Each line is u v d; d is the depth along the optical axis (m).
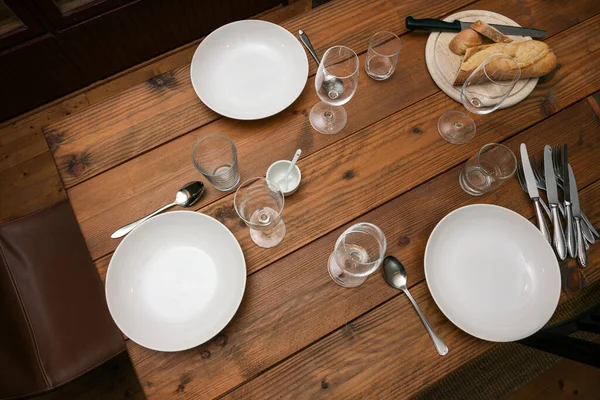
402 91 1.01
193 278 0.84
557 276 0.81
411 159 0.95
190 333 0.79
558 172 0.94
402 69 1.02
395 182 0.93
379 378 0.79
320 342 0.81
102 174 0.92
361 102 0.99
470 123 0.99
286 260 0.86
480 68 0.90
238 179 0.92
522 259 0.85
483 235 0.87
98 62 1.81
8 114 1.83
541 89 1.02
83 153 0.93
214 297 0.82
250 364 0.79
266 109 0.97
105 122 0.95
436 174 0.94
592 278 0.88
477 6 1.09
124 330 0.77
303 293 0.84
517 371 1.53
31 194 1.77
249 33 1.01
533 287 0.83
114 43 1.76
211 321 0.80
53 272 1.13
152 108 0.97
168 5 1.72
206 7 1.83
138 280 0.83
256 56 1.01
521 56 0.97
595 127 1.00
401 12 1.08
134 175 0.92
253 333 0.81
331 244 0.88
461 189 0.93
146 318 0.80
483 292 0.84
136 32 1.77
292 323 0.82
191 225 0.84
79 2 1.54
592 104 1.02
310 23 1.05
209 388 0.78
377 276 0.85
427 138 0.97
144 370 0.78
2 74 1.62
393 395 0.79
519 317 0.81
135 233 0.82
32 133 1.84
